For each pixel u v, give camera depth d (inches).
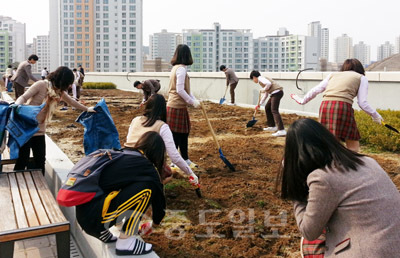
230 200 186.4
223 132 379.2
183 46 211.5
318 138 88.4
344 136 213.3
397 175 225.6
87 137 206.8
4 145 180.9
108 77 1416.1
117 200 119.6
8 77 983.0
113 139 210.7
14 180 170.6
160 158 129.3
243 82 737.0
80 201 117.0
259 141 329.7
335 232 85.3
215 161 260.7
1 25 7460.6
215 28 6594.5
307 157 87.6
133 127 166.2
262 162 257.9
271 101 354.3
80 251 159.6
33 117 174.1
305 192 91.8
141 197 120.0
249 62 6771.7
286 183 94.7
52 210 137.9
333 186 82.8
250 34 6737.2
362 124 324.2
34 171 184.9
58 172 199.3
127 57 5753.0
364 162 86.9
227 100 779.4
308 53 6653.5
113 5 5649.6
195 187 183.3
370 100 485.4
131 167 121.8
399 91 447.2
